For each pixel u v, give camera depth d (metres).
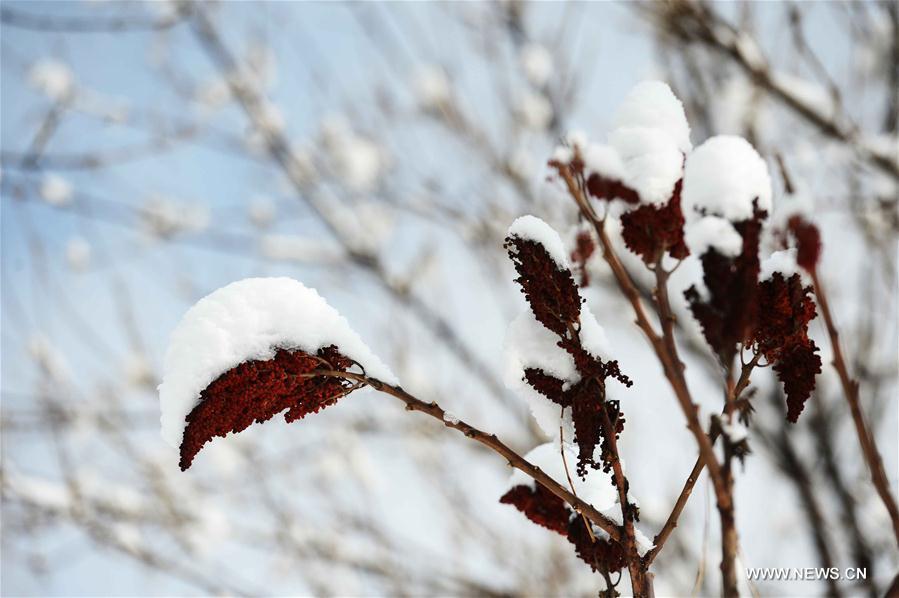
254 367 1.87
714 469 1.71
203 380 1.87
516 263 1.90
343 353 1.91
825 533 5.04
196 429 1.87
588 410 1.91
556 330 1.90
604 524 1.91
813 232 1.68
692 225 1.74
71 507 5.80
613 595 1.94
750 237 1.73
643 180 1.76
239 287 1.91
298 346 1.89
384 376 1.91
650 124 1.80
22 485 5.81
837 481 5.10
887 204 5.02
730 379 1.72
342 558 6.01
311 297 1.92
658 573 5.36
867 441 1.69
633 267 5.24
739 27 5.32
